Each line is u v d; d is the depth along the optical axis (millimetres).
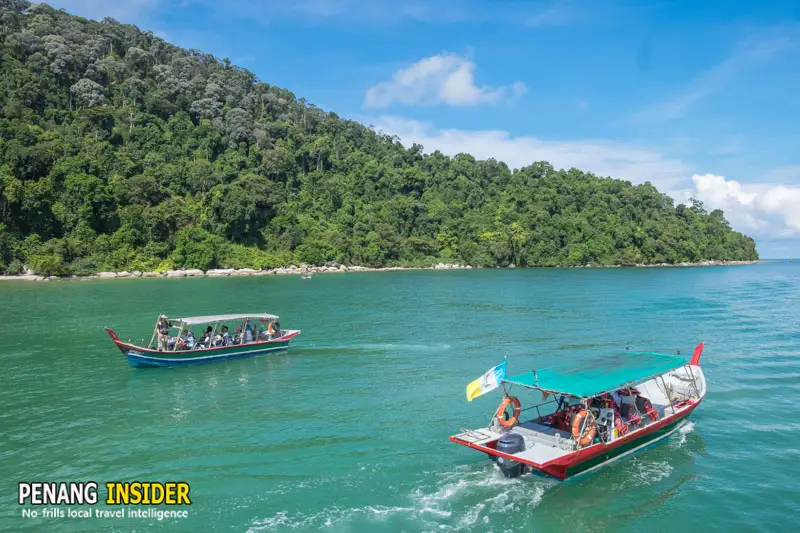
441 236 160000
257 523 14086
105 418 22172
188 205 119625
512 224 159625
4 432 20562
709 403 23625
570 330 43406
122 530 13812
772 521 14203
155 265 106438
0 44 130000
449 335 41281
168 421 21766
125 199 108375
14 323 46844
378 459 17953
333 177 165000
